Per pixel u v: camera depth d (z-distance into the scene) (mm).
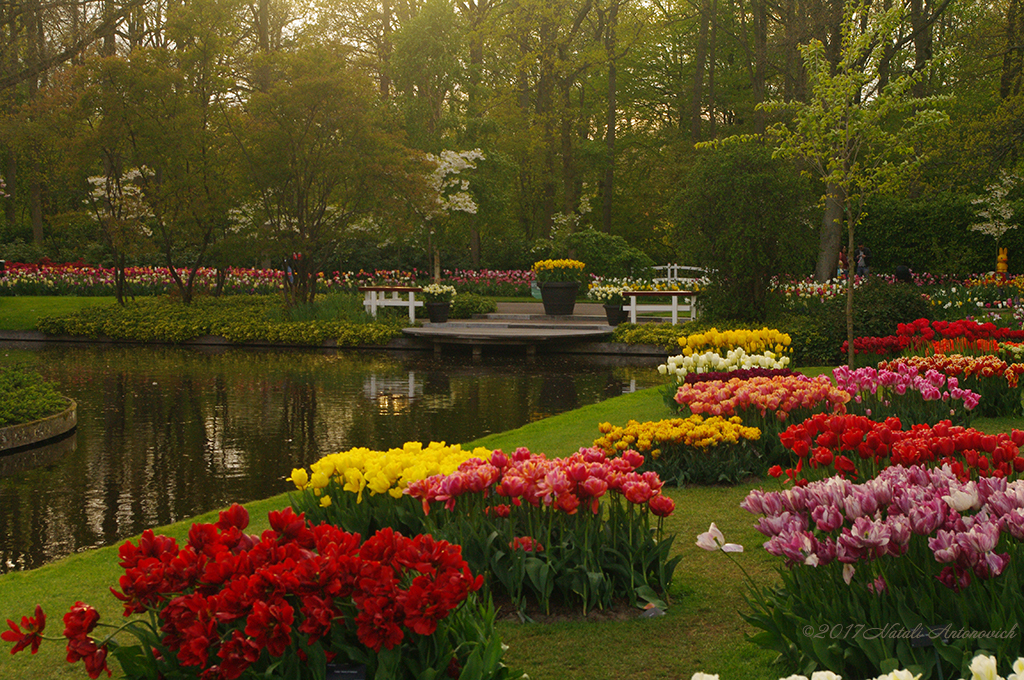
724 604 3986
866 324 15062
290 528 2932
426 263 36719
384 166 22359
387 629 2457
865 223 28359
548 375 15406
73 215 24594
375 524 4133
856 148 11156
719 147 16719
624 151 41500
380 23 42438
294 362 17734
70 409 10430
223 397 12930
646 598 3896
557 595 4039
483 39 35156
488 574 3873
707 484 6367
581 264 23875
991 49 24891
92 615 2592
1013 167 24984
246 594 2471
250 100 22297
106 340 22047
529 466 3771
